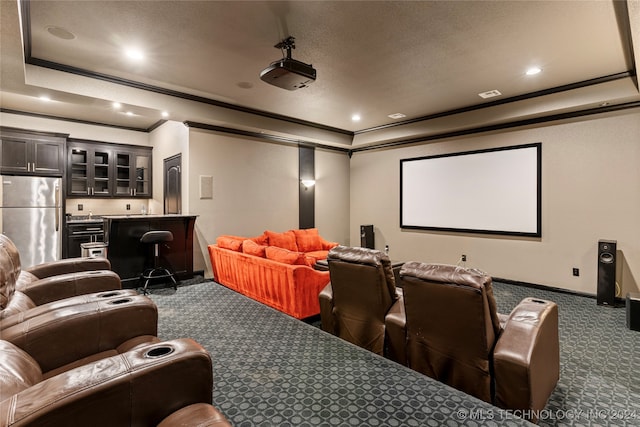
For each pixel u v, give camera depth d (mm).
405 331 2275
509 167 5219
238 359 2527
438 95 4703
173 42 3172
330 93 4641
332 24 2863
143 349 1313
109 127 6527
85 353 1793
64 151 5742
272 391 2088
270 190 6246
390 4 2576
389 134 6496
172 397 1231
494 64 3674
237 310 3725
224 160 5598
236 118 5305
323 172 7160
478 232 5586
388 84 4273
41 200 5484
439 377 2105
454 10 2662
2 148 5211
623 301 4262
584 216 4543
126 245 4680
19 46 2619
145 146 6859
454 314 1853
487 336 1805
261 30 2949
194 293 4449
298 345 2756
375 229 7195
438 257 6156
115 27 2895
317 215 7059
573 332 3260
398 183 6766
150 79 4109
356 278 2473
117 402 1099
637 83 3797
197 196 5305
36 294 2379
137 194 6840
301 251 5922
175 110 4633
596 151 4430
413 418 1787
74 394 1014
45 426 946
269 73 3062
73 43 3178
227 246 4766
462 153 5766
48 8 2588
